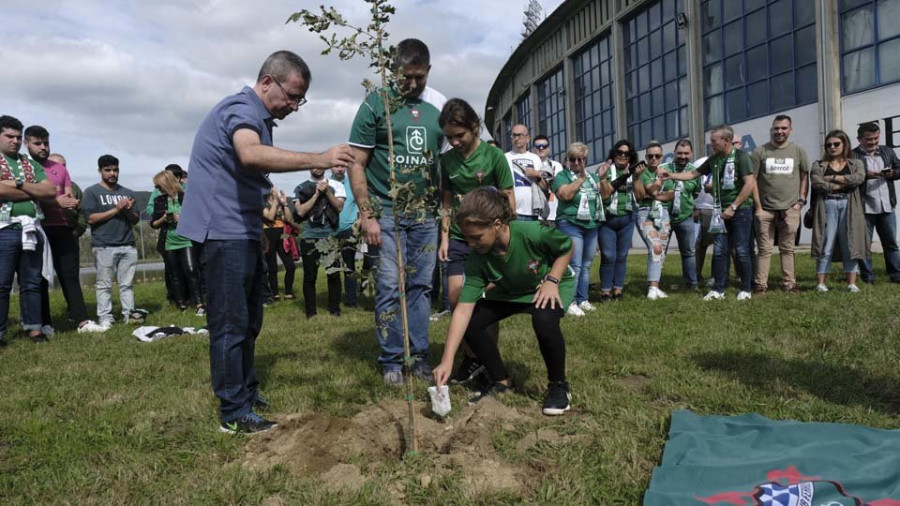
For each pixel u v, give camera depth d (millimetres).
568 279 3719
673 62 22297
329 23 2773
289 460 2891
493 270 3445
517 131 6941
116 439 3270
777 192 7211
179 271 8516
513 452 2922
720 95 20266
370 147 4070
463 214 3143
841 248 7273
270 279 9383
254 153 2906
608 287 7559
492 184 4211
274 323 7020
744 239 7043
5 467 2971
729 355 4500
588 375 4156
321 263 2941
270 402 3740
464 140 3906
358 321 6926
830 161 7242
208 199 3115
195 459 2988
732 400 3545
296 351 5312
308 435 3109
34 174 6191
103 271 7336
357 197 3957
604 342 5105
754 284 7473
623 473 2666
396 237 2936
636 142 25000
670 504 2271
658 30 23062
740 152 7012
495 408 3389
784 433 2879
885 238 7672
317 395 3852
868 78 15711
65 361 5289
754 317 5891
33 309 6328
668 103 22734
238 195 3150
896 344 4504
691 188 8039
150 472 2840
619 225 7430
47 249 6504
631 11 24203
